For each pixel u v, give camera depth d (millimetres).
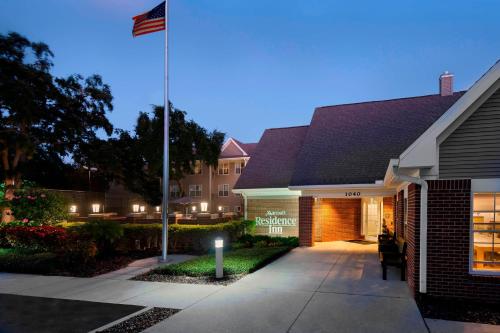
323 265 12031
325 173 17422
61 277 10680
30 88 22000
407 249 9727
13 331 6234
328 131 20375
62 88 26047
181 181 41844
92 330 6258
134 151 34875
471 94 7301
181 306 7590
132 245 16109
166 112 13305
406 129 18406
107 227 13703
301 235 17031
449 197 7660
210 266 11133
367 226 19984
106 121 29094
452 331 6066
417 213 8000
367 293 8461
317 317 6816
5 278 10586
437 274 7723
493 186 7438
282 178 19531
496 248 7664
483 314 6879
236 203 39344
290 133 23422
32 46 23266
